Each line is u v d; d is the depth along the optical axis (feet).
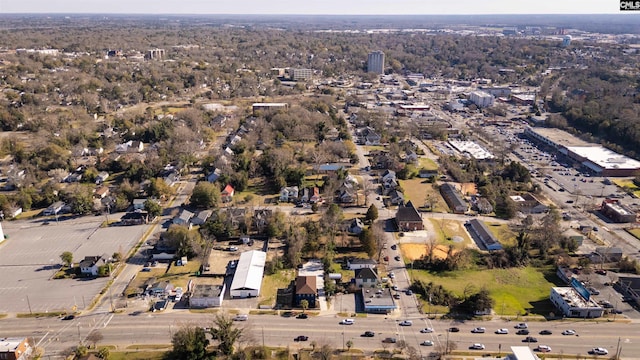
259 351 278.67
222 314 318.86
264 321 314.14
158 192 504.84
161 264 382.42
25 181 533.14
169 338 295.48
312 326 309.63
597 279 366.84
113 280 359.46
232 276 365.40
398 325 311.68
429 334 302.86
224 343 273.95
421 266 386.32
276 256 392.68
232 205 496.64
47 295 339.98
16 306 327.26
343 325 310.86
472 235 441.27
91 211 481.46
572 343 295.69
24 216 472.03
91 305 328.90
